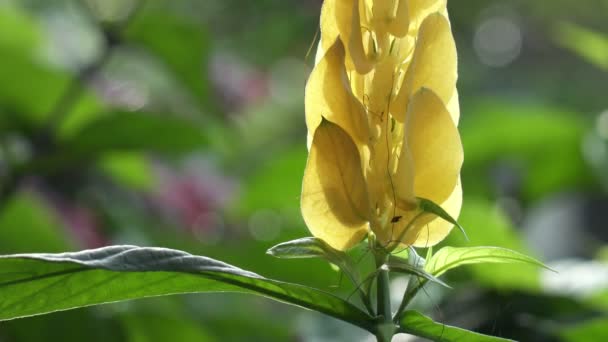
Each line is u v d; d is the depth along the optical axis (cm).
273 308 102
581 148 96
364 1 45
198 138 81
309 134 45
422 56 45
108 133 78
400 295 66
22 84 82
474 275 67
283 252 45
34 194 86
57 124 82
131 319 77
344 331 70
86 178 90
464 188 96
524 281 65
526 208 99
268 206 94
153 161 96
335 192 45
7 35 93
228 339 84
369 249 45
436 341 45
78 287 46
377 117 45
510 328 64
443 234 45
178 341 79
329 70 45
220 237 99
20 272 45
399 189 44
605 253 87
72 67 106
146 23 86
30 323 69
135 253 44
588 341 63
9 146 82
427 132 44
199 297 84
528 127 94
